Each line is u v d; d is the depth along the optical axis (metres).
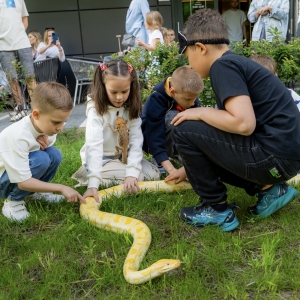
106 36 10.98
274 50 4.92
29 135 2.94
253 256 2.39
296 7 10.12
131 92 3.47
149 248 2.53
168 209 3.08
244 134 2.41
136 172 3.49
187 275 2.21
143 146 4.06
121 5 10.80
